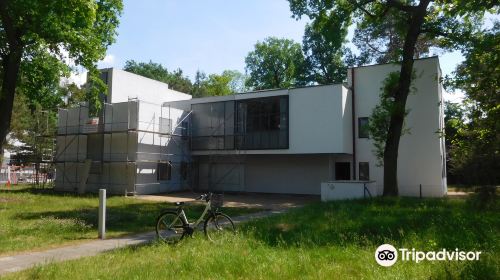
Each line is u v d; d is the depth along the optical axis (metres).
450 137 8.86
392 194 18.41
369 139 24.69
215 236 8.84
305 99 24.77
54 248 8.83
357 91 25.34
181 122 29.17
